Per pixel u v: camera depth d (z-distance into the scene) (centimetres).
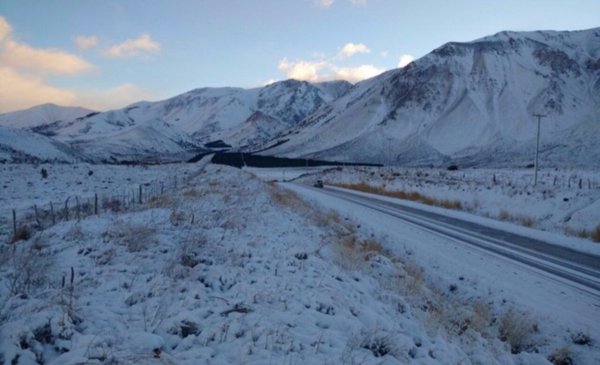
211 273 791
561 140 15500
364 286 962
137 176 3928
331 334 622
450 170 9119
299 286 808
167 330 552
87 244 916
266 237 1217
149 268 798
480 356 759
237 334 570
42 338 483
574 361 902
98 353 457
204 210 1509
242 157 15212
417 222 2509
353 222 2305
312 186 5741
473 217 2795
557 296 1216
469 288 1305
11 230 1270
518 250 1788
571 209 2678
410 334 724
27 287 637
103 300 625
